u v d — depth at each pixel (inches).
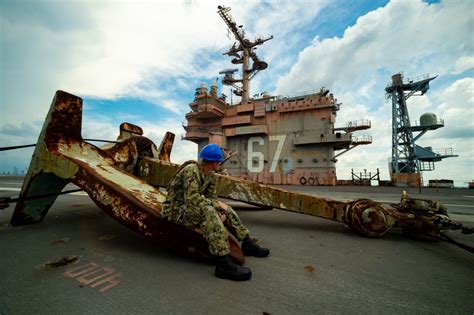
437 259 86.2
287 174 898.1
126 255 83.0
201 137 1080.2
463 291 61.4
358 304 53.9
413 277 70.2
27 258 79.0
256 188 129.0
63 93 109.7
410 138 1117.7
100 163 109.4
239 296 56.7
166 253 85.6
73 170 97.3
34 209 124.7
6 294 55.4
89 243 95.7
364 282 66.2
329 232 127.5
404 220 111.3
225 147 1008.9
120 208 82.0
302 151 889.5
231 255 74.3
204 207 70.2
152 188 98.7
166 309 50.0
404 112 1142.3
